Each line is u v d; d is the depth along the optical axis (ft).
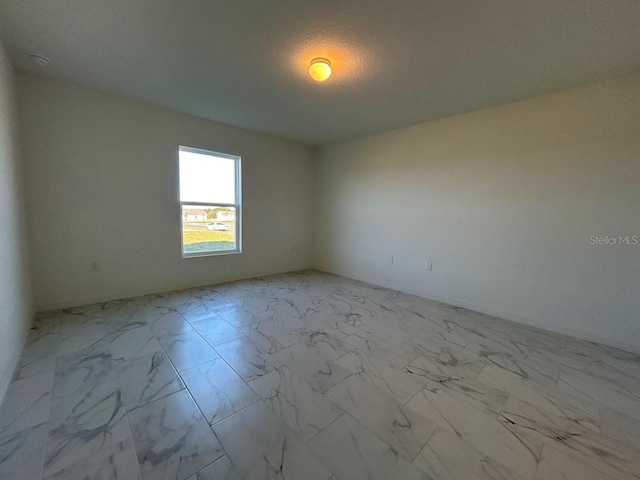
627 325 7.74
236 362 6.51
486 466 3.98
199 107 10.76
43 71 8.20
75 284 9.54
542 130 8.93
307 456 4.04
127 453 4.00
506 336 8.38
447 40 6.33
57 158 8.93
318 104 10.17
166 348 7.06
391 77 8.05
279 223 15.83
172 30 6.20
